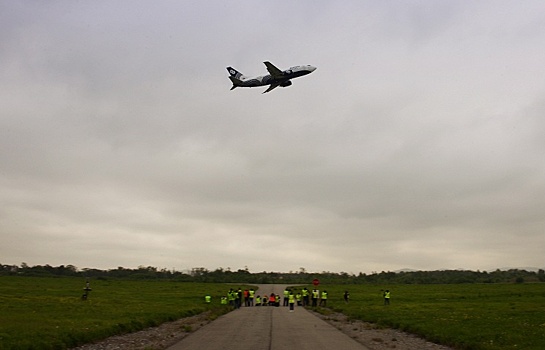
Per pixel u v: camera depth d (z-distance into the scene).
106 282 140.62
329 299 77.69
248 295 67.50
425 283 173.75
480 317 39.00
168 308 49.53
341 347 23.58
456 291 98.50
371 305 60.47
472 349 23.95
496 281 178.12
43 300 55.09
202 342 25.19
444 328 31.11
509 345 23.94
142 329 33.22
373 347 24.27
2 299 54.12
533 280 181.38
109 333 28.62
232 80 69.00
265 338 26.98
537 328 30.73
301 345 24.09
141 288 106.56
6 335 24.62
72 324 30.61
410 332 32.31
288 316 45.38
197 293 88.81
